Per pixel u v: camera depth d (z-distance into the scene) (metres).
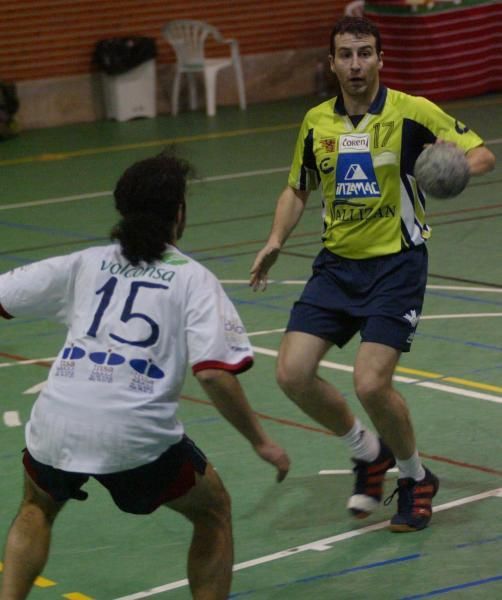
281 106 27.77
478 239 14.53
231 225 15.84
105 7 26.41
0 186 19.52
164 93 27.47
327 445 8.17
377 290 6.66
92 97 26.67
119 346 5.00
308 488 7.43
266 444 5.00
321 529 6.82
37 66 25.89
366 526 6.84
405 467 6.72
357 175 6.68
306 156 6.94
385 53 26.91
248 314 11.61
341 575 6.19
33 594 6.06
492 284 12.41
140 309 5.00
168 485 5.07
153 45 26.58
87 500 7.39
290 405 9.05
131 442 4.94
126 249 5.09
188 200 17.58
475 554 6.39
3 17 25.28
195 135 24.05
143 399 4.96
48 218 16.80
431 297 11.98
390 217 6.68
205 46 27.66
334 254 6.83
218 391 4.85
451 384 9.36
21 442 8.38
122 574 6.29
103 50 26.14
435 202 16.88
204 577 5.25
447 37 26.66
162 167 5.20
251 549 6.56
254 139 23.19
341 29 6.64
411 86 26.66
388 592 5.96
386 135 6.64
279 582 6.13
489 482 7.41
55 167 21.06
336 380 9.56
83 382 5.01
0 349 10.88
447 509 7.02
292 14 28.80
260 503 7.21
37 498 5.25
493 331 10.74
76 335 5.11
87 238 15.40
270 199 17.45
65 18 26.03
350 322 6.84
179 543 6.69
